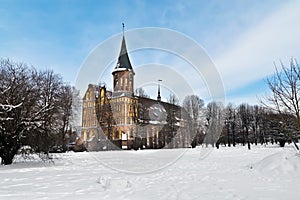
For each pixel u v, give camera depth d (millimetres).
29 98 15148
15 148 15008
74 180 8750
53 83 17344
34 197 6121
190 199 5844
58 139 16609
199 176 9484
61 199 5910
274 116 11641
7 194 6461
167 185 7629
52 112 15859
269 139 46688
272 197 5898
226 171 10836
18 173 10797
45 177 9547
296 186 7117
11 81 14938
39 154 15836
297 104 10422
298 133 11117
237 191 6613
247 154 22203
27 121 14812
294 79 10547
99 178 8719
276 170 9664
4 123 14469
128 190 6898
